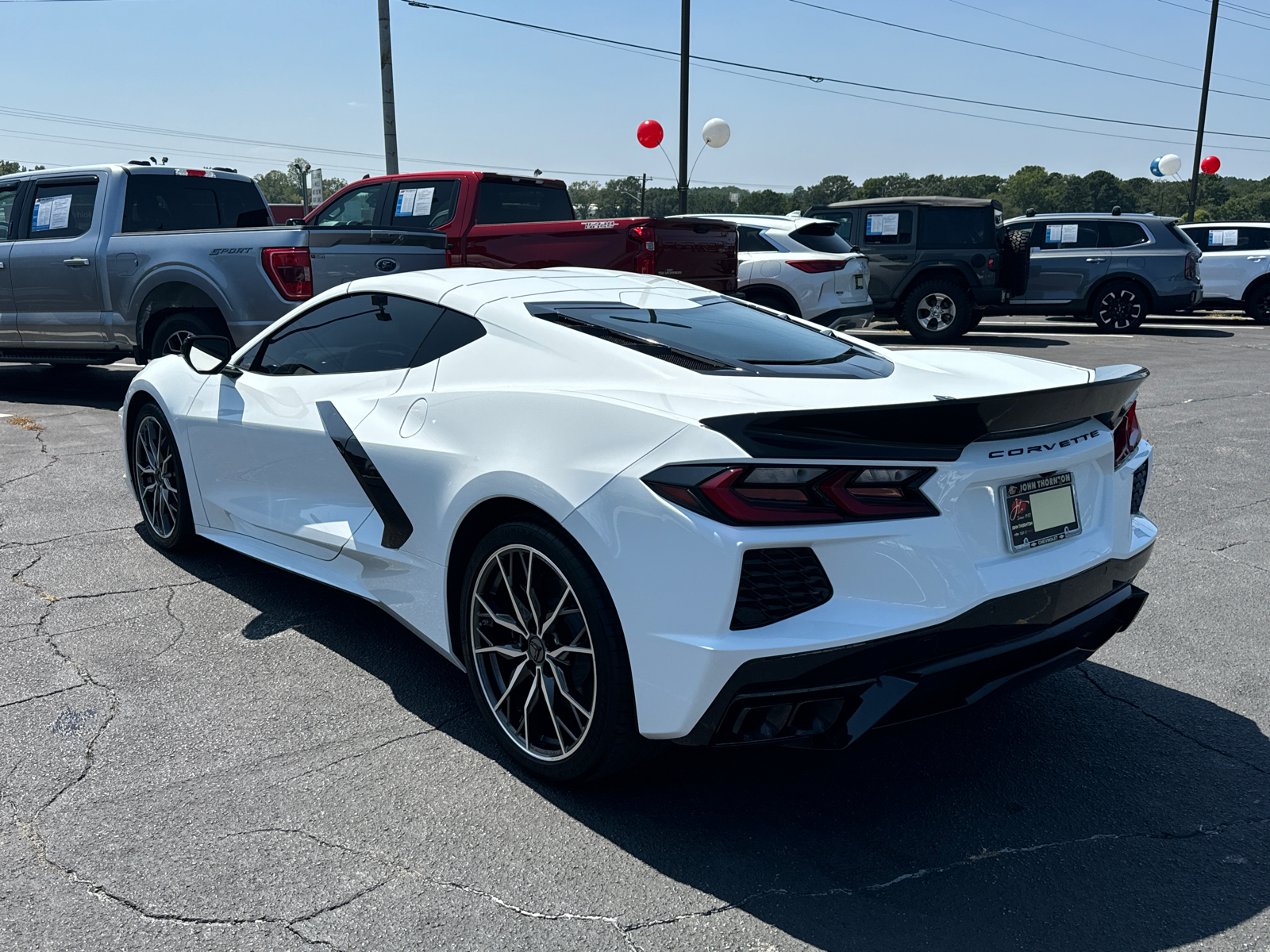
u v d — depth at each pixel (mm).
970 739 2918
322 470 3371
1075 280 14859
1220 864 2311
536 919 2074
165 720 2918
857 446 2166
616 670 2336
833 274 10609
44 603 3840
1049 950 2012
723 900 2152
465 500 2697
